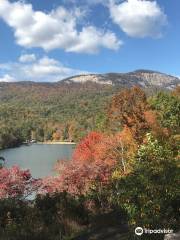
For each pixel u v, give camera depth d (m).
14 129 183.88
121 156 29.75
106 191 17.41
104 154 31.25
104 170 22.81
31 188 22.44
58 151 127.56
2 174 21.91
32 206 15.83
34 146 164.88
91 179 22.20
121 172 21.41
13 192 21.70
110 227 12.30
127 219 12.26
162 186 10.15
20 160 92.38
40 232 12.56
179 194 10.12
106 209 15.70
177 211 10.18
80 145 37.56
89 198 16.98
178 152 11.54
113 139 33.03
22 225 12.82
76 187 22.38
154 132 33.88
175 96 45.47
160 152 10.84
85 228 13.11
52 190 22.36
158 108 44.06
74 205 14.95
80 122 187.25
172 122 37.50
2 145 147.25
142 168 10.52
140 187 10.26
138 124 36.38
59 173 23.38
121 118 42.16
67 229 13.30
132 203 10.28
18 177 22.08
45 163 83.50
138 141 33.41
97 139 37.06
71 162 24.25
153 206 9.88
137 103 41.88
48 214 13.99
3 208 14.02
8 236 12.08
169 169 10.43
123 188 10.58
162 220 9.77
